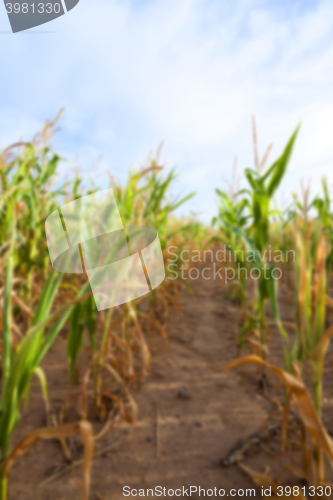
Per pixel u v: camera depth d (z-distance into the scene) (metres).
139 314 1.93
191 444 1.28
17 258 1.83
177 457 1.21
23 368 0.80
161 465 1.17
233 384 1.73
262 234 1.56
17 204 1.01
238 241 2.38
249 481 1.09
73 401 1.52
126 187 1.97
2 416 0.73
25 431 1.31
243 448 1.22
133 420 1.25
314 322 0.87
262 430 1.25
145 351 1.60
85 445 0.63
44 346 0.86
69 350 1.40
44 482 1.09
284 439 0.94
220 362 1.98
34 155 1.89
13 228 0.93
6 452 0.75
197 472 1.14
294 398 0.70
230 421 1.42
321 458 0.89
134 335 1.75
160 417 1.45
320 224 1.11
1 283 1.25
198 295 3.51
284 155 1.38
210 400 1.58
